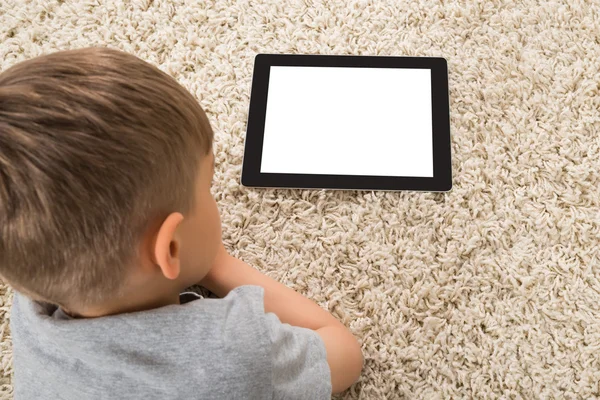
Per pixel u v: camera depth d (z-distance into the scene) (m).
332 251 0.76
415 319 0.73
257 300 0.54
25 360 0.52
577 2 0.86
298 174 0.77
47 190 0.40
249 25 0.89
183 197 0.48
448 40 0.86
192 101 0.48
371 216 0.77
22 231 0.42
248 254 0.76
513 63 0.84
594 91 0.82
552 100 0.82
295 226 0.77
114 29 0.89
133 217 0.44
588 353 0.71
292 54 0.84
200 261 0.57
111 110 0.40
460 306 0.73
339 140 0.79
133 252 0.46
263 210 0.78
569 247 0.75
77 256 0.44
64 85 0.40
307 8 0.89
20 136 0.38
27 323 0.52
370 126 0.79
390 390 0.70
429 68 0.82
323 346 0.61
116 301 0.50
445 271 0.74
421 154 0.77
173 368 0.48
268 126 0.80
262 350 0.50
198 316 0.50
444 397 0.70
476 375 0.70
